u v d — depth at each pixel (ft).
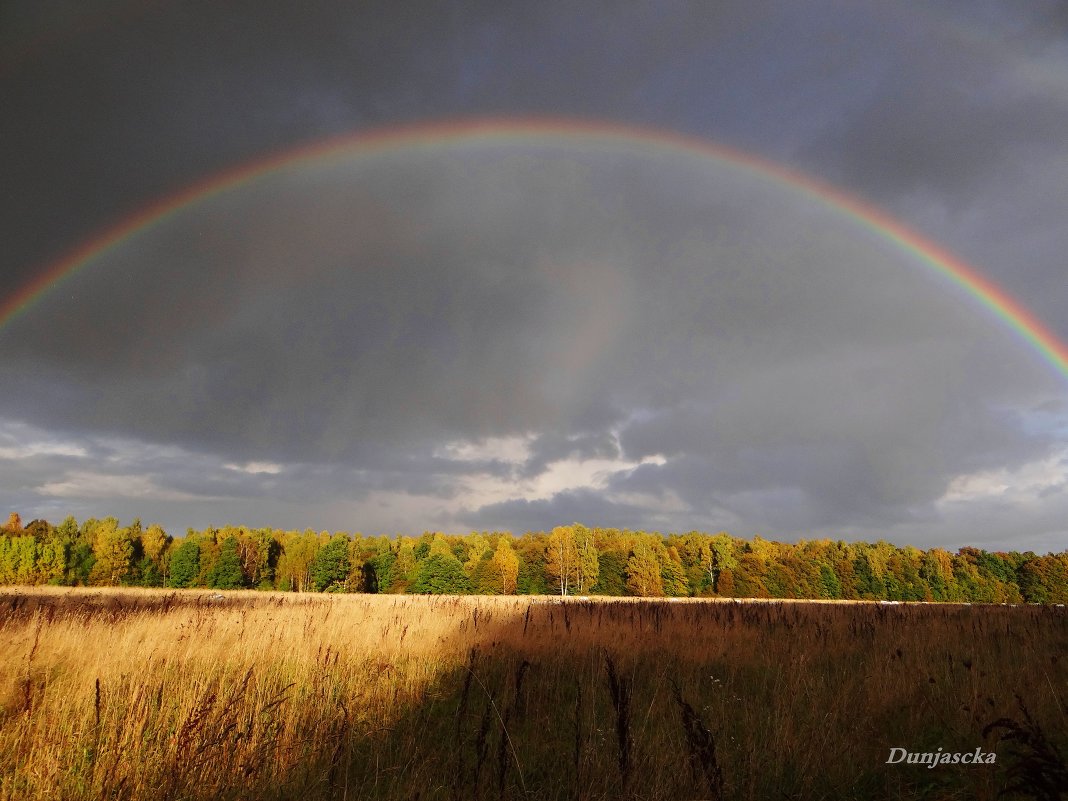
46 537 323.98
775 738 19.56
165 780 16.57
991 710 22.71
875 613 61.77
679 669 31.76
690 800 16.39
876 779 18.30
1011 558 379.35
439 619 47.44
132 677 24.54
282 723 21.18
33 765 17.56
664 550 341.62
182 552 298.15
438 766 19.44
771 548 400.88
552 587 348.59
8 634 32.78
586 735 21.30
